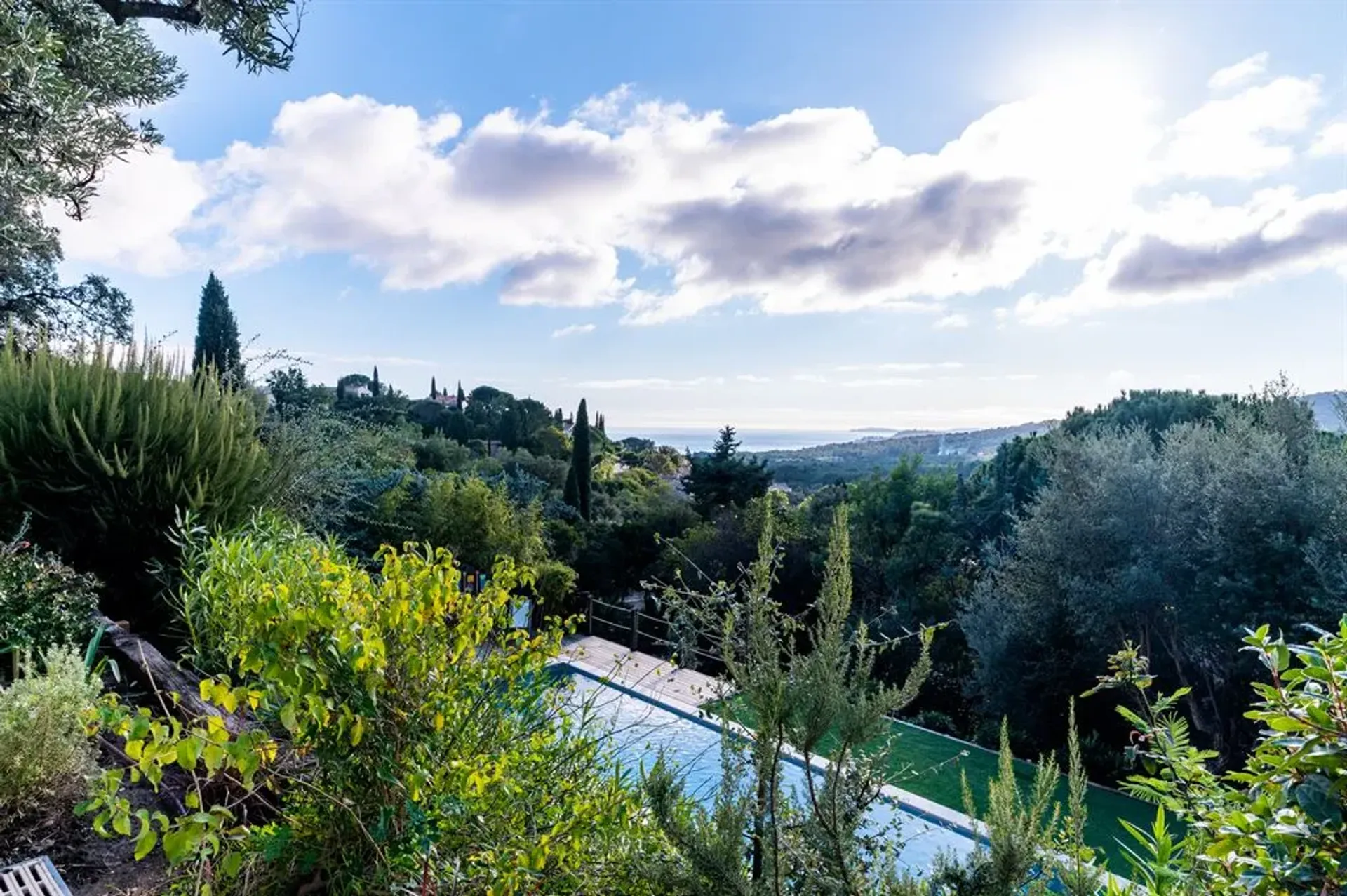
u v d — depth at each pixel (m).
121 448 4.07
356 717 1.23
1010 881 1.10
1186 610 9.52
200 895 1.22
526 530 10.48
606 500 23.33
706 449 21.69
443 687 1.46
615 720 2.21
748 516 15.18
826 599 1.28
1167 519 10.11
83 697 2.06
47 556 3.30
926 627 1.30
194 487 4.15
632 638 9.03
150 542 4.05
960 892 1.12
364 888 1.27
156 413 4.21
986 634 11.04
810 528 16.23
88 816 1.95
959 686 12.17
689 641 1.55
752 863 1.32
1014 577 11.19
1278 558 9.12
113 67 4.64
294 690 1.18
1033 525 11.30
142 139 4.88
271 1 4.45
